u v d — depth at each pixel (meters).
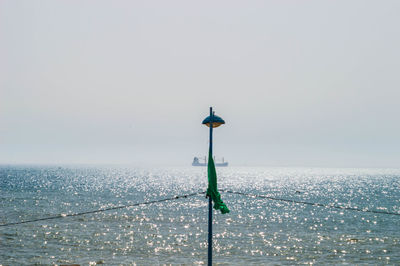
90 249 53.41
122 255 50.56
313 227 75.31
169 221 81.31
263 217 90.44
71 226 71.44
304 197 150.00
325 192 176.38
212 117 16.97
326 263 47.72
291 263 47.62
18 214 87.56
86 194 146.38
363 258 50.28
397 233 68.25
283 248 55.78
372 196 153.75
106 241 58.81
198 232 68.44
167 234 65.94
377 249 55.38
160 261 47.84
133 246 55.91
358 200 136.50
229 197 152.12
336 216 92.38
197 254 51.69
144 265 45.84
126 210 99.38
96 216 86.31
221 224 78.75
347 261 48.72
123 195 146.75
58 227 69.81
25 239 58.34
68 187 181.88
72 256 49.28
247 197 152.38
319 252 53.44
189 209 105.56
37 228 68.00
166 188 193.25
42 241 57.44
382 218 88.38
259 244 58.50
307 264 47.25
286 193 169.75
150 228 71.75
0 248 52.16
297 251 54.00
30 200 118.31
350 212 101.19
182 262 47.50
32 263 45.38
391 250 54.69
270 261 48.50
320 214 96.62
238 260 48.84
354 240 61.78
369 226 76.56
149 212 96.19
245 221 83.31
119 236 63.06
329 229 72.88
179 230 70.25
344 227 75.19
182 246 56.56
